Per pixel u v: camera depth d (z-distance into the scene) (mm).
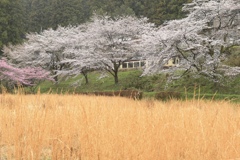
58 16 45625
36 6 52406
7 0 37375
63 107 4043
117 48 26438
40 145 2797
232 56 20953
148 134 2764
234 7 17375
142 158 2404
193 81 19734
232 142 2555
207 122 3199
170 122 3176
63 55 31000
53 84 29859
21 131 2994
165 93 13891
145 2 45156
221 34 18672
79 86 27578
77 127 3139
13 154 2824
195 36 17594
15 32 37938
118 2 49094
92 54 25781
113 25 26500
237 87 16969
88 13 50312
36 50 31188
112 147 2537
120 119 3309
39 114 3418
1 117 3418
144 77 24719
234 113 4176
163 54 18484
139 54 25453
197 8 18812
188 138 2686
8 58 33844
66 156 2754
